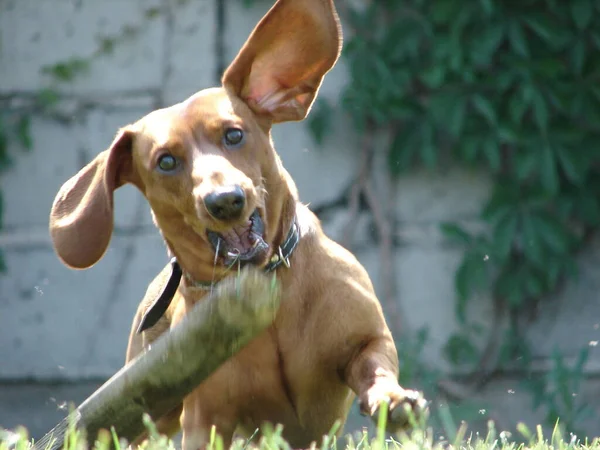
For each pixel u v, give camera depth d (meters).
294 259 6.19
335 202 12.05
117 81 12.27
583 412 11.08
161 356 5.05
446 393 11.65
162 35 12.23
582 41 11.44
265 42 6.30
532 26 11.39
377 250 11.98
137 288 12.20
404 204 12.04
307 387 6.26
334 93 11.98
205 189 5.61
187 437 6.30
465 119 11.65
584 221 11.95
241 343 4.98
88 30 12.30
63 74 12.26
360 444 5.55
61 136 12.30
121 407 5.21
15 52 12.32
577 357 11.78
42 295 12.27
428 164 11.55
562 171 11.83
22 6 12.32
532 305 11.98
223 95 6.26
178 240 6.18
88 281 12.25
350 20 11.89
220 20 12.18
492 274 11.92
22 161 12.32
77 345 12.24
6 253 12.27
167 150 5.99
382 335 6.21
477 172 11.98
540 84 11.49
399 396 5.27
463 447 5.68
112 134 12.27
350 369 6.08
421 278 11.98
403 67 11.73
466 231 11.82
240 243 5.77
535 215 11.62
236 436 6.62
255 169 6.03
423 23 11.66
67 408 12.17
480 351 11.92
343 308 6.16
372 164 12.05
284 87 6.47
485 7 11.16
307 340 6.15
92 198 6.26
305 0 6.27
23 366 12.24
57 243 6.29
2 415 12.16
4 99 12.33
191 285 6.30
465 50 11.49
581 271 11.94
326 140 12.03
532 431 11.29
